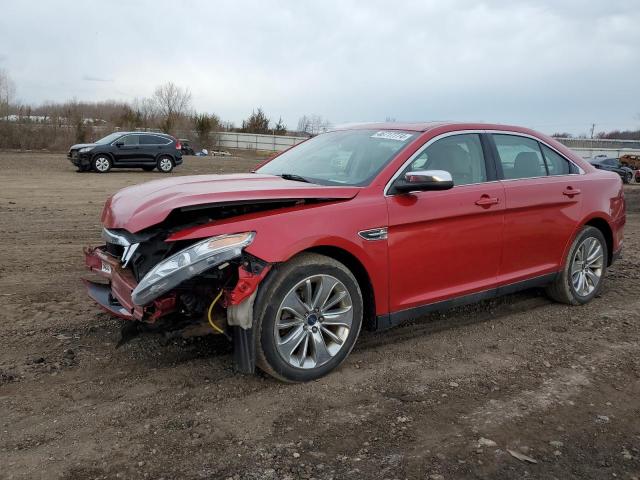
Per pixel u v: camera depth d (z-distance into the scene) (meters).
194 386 3.66
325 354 3.79
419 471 2.80
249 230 3.45
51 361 3.99
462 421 3.29
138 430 3.13
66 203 12.74
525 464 2.89
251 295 3.42
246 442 3.03
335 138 5.07
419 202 4.14
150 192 3.93
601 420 3.34
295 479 2.72
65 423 3.19
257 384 3.70
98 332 4.56
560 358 4.23
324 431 3.16
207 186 3.89
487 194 4.55
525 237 4.88
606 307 5.52
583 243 5.43
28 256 7.26
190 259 3.30
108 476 2.72
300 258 3.65
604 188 5.66
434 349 4.36
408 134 4.54
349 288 3.83
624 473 2.83
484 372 3.96
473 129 4.79
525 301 5.62
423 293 4.27
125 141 22.03
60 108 46.12
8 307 5.14
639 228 11.45
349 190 3.92
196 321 3.54
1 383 3.65
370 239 3.87
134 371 3.86
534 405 3.50
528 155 5.15
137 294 3.33
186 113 55.25
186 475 2.74
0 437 3.04
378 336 4.59
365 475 2.76
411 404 3.48
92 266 4.26
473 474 2.79
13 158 28.30
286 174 4.64
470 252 4.48
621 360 4.21
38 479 2.69
